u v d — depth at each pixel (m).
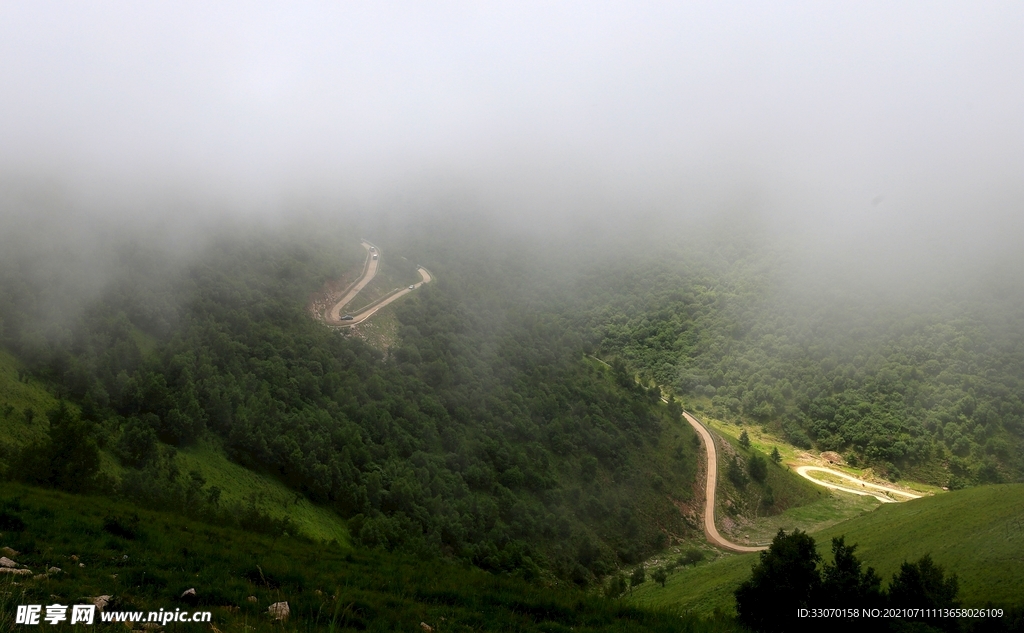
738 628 34.56
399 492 88.44
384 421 105.19
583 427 127.88
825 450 175.88
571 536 99.50
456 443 110.38
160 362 90.38
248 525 49.78
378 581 30.09
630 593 83.69
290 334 118.25
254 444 83.31
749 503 126.81
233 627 19.27
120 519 32.78
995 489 82.62
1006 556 52.66
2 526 27.09
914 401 180.50
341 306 148.12
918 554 60.34
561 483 111.88
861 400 184.88
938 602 35.66
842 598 36.09
